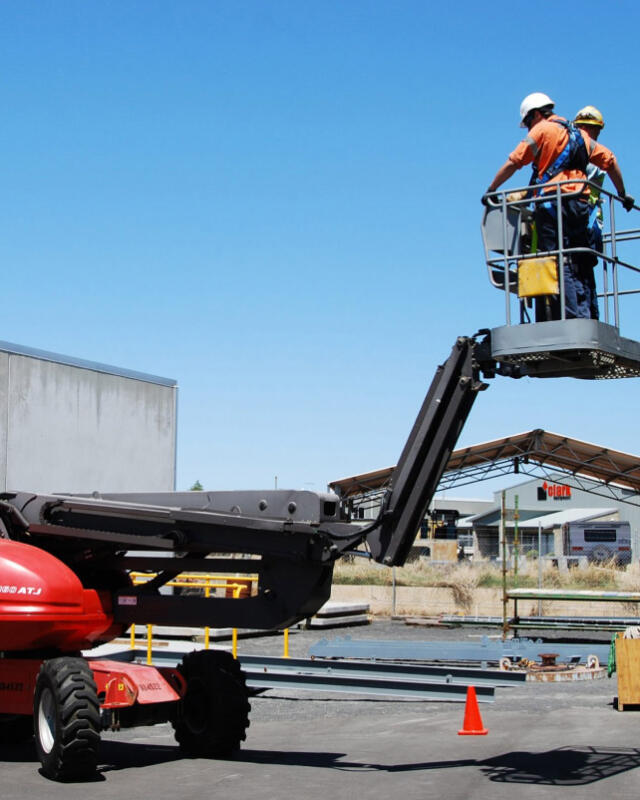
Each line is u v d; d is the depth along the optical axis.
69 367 17.88
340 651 18.91
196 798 7.91
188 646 19.59
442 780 8.70
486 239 8.48
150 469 19.81
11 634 9.45
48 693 8.96
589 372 8.71
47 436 17.28
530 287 8.12
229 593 19.97
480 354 8.60
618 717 13.02
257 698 14.98
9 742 10.95
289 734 11.79
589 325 7.81
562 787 8.34
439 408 8.77
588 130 9.02
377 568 34.00
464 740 11.14
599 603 28.88
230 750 9.94
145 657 17.27
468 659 18.23
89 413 18.28
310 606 9.28
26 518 10.62
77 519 10.32
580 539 48.47
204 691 9.98
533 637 24.19
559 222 8.05
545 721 12.65
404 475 8.79
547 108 8.67
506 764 9.55
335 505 9.27
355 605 27.47
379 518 8.76
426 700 14.69
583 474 32.62
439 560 44.78
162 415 20.28
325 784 8.50
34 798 7.92
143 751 10.47
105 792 8.17
